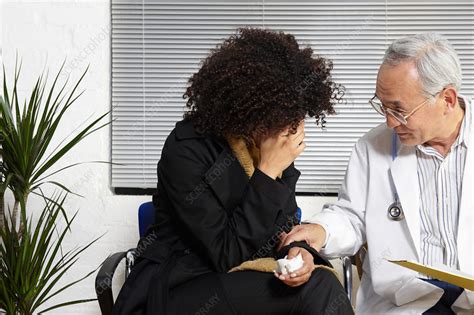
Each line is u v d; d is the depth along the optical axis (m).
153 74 2.98
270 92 1.68
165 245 1.83
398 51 1.89
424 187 2.04
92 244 3.00
